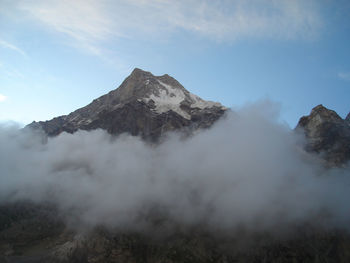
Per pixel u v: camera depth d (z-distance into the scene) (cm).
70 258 9438
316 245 8862
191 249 9475
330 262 8438
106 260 9388
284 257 8731
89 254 9525
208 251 9388
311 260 8550
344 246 8675
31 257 9594
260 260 8869
